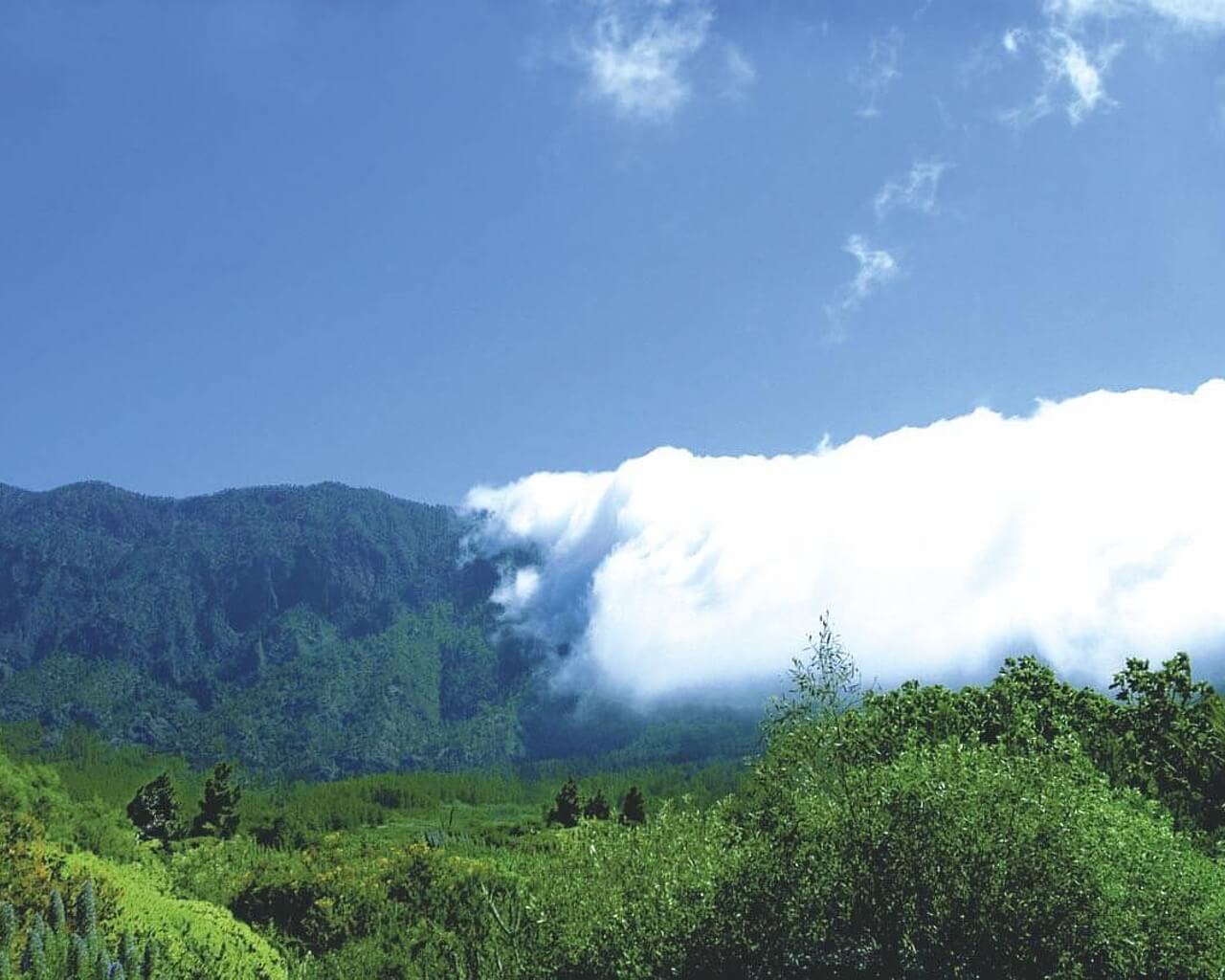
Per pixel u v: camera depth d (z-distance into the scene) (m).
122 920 15.08
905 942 11.05
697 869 12.83
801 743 12.95
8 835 16.69
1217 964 11.45
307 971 18.58
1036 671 25.30
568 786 83.75
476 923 20.09
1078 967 10.82
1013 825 11.49
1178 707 23.36
